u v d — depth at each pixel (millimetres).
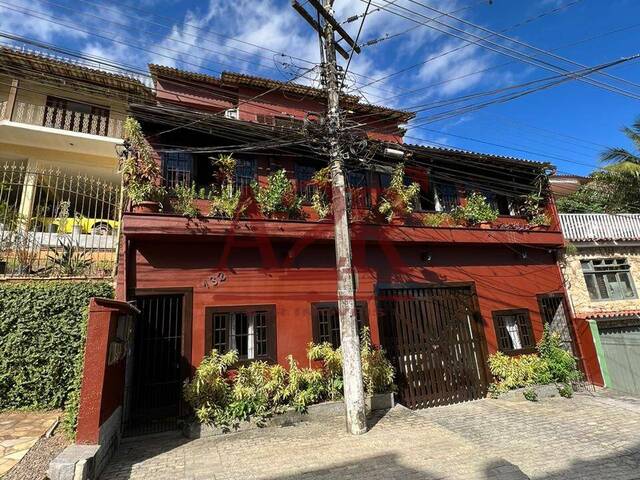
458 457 5496
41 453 5121
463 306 10750
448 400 9688
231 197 8352
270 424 7324
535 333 11406
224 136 8984
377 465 5281
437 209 11875
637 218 14078
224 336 8070
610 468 5832
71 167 14086
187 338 7637
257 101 14266
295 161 10242
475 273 11172
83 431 5094
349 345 6918
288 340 8508
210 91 14055
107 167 14453
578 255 12812
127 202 7891
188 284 7930
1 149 13102
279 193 8875
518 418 8422
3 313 6789
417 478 4871
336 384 8141
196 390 6906
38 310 6988
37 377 6723
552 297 12094
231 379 7723
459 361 10180
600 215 13711
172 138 8914
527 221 12844
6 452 5008
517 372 10242
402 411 8156
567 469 5820
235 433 6957
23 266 7812
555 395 10359
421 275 10438
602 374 11148
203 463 5539
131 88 13898
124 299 7234
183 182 8469
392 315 9797
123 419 6875
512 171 12812
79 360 6125
